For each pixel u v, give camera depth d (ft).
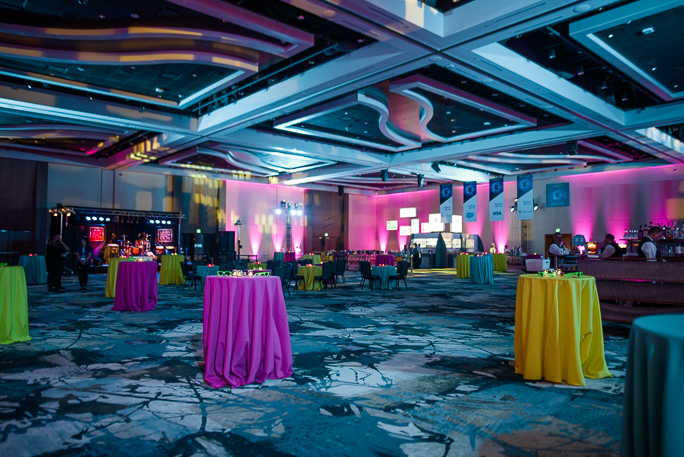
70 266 51.90
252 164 58.44
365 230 84.28
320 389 10.78
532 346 11.51
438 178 64.49
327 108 32.65
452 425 8.60
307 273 35.91
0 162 48.65
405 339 16.75
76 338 16.79
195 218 63.05
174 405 9.68
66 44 23.20
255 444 7.76
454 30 20.06
